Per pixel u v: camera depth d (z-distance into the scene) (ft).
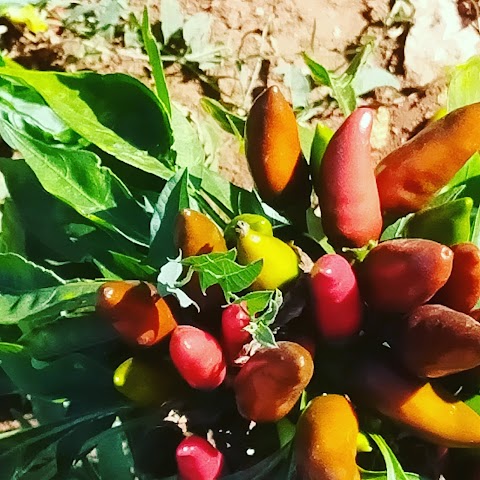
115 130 1.13
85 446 1.03
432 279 0.85
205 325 0.97
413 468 1.06
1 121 1.07
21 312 0.97
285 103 0.97
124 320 0.88
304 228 1.08
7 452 1.02
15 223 1.12
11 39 1.48
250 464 1.03
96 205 1.06
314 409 0.88
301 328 0.96
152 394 0.95
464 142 0.96
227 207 1.11
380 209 1.01
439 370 0.88
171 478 1.02
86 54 1.50
